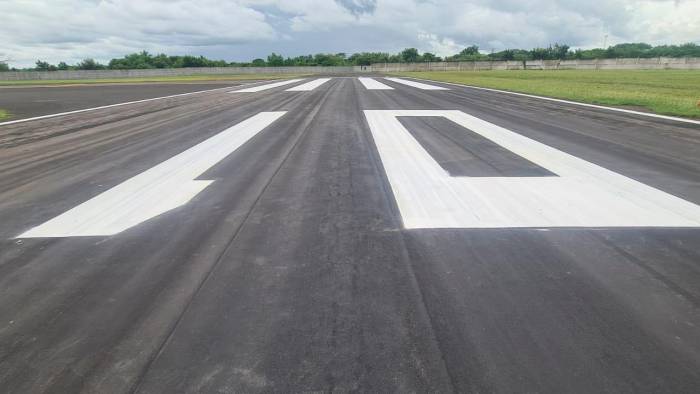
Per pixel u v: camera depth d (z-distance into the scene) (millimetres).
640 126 8398
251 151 6297
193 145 6871
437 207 3738
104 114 12078
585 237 3059
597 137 7223
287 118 9922
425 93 17594
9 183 4824
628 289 2334
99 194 4301
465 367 1728
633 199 3906
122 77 62312
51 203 4039
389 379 1660
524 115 10211
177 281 2482
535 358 1779
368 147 6484
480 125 8641
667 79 30766
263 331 1983
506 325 2008
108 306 2232
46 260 2811
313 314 2115
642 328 1982
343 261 2703
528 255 2770
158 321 2080
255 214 3625
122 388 1638
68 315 2158
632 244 2932
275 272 2566
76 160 5969
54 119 11289
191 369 1741
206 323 2055
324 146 6594
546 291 2318
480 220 3414
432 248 2891
